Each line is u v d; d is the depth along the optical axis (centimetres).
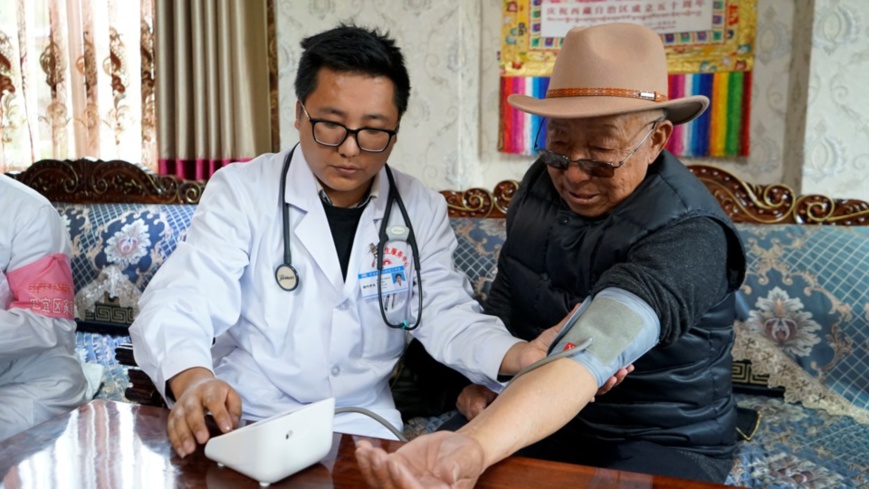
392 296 155
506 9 309
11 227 182
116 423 107
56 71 385
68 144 391
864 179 253
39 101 393
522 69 311
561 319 144
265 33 331
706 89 287
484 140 331
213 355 161
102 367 218
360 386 152
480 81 326
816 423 176
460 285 160
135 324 131
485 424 93
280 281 147
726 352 146
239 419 106
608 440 145
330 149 138
